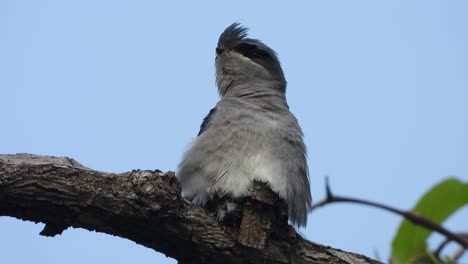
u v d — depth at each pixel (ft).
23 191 28.53
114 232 31.48
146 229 31.73
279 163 39.14
